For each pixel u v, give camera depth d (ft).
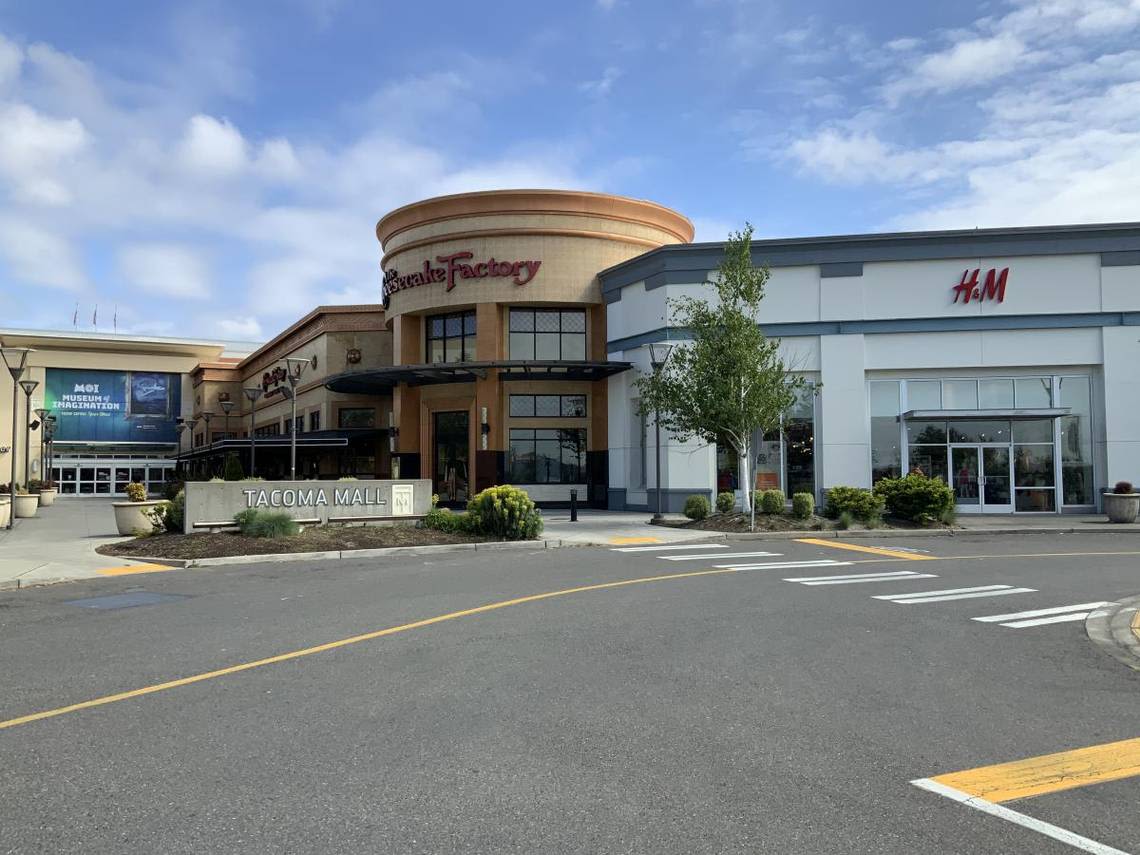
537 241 108.47
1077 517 84.17
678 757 16.99
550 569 47.03
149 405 229.86
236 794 14.99
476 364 101.45
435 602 35.37
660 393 78.07
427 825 13.75
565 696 21.33
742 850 12.91
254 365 208.13
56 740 17.92
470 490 110.32
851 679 23.22
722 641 27.91
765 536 67.21
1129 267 87.35
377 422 138.00
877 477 90.38
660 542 63.16
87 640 28.30
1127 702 21.15
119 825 13.71
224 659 25.23
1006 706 20.75
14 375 83.10
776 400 73.87
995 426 89.20
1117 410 86.48
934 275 89.97
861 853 12.82
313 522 62.39
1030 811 14.43
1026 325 88.33
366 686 22.17
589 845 13.05
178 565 49.57
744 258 76.54
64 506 139.33
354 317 140.97
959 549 58.49
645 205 111.65
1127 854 12.84
